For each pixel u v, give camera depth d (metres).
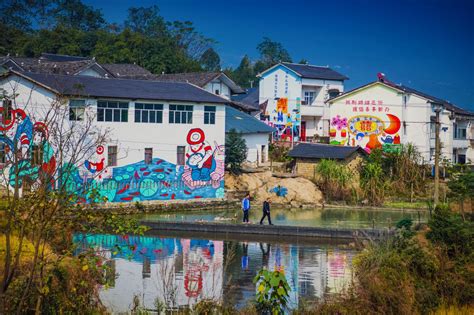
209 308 19.36
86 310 16.59
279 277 18.42
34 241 14.04
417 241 22.83
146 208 42.38
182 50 94.88
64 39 76.12
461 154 67.56
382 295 19.58
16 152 12.98
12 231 17.45
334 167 49.50
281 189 48.66
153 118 43.16
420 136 61.44
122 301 21.11
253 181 49.69
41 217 13.04
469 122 68.12
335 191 48.53
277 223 38.28
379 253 21.94
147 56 76.44
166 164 43.91
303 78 67.81
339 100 62.47
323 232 34.25
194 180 45.31
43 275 15.12
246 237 35.09
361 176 50.00
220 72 63.47
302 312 19.50
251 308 18.75
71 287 15.79
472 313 20.19
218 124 46.28
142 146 42.69
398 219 40.56
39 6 87.19
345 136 62.31
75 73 54.47
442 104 64.56
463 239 22.78
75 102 38.34
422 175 51.88
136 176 42.41
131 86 43.69
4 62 52.38
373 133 61.69
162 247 31.58
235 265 27.61
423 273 21.61
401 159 51.19
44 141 14.23
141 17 97.94
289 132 66.69
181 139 44.50
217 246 32.19
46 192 13.13
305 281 24.67
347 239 33.81
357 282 21.45
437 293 21.27
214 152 46.19
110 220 13.77
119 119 41.50
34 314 15.19
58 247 15.98
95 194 13.80
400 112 61.03
